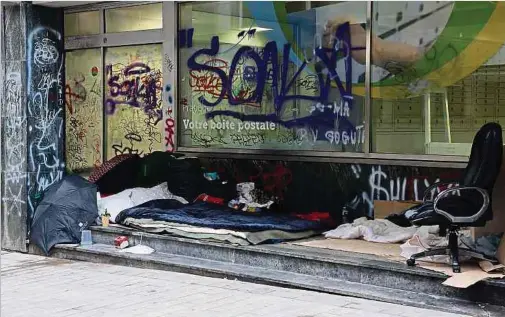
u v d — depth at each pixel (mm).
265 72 9672
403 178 8602
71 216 9359
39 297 7156
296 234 8297
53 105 10219
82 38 10977
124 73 10789
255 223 8250
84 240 9258
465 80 8258
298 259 7539
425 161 8406
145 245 8805
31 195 9883
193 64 10227
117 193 9930
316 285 7113
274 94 9617
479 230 7359
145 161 10109
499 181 7426
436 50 8422
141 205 9328
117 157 10383
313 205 9297
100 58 10945
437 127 8438
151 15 10445
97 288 7488
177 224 8656
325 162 9164
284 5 9477
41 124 10055
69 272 8336
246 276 7582
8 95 9984
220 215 8695
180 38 10297
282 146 9570
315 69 9281
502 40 7988
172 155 10047
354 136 8984
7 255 9547
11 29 9945
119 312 6555
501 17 7980
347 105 9047
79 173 11062
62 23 10367
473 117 8203
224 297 6977
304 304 6648
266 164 9648
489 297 6398
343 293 6918
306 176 9344
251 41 9766
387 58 8750
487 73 8109
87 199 9477
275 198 9539
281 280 7328
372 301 6699
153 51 10508
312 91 9320
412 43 8570
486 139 6746
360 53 8930
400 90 8664
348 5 8992
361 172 8914
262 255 7805
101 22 10867
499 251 6852
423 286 6727
